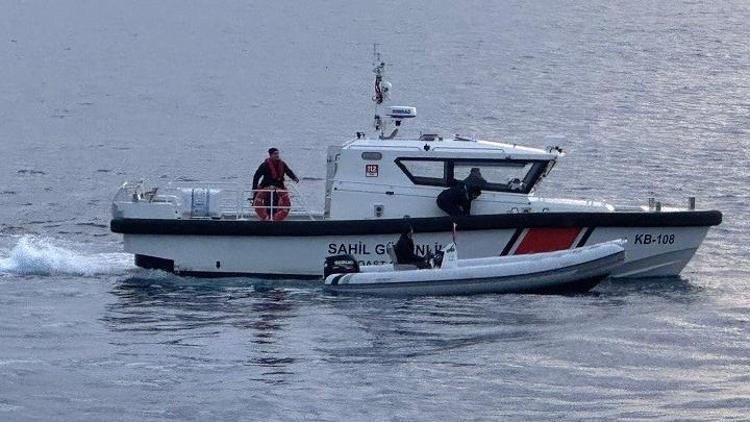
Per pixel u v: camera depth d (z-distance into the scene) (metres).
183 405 55.69
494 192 78.81
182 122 163.50
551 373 59.97
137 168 128.75
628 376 59.56
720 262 84.31
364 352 63.19
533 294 75.38
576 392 57.44
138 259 78.62
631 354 62.78
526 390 57.69
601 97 181.62
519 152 78.50
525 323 68.56
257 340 65.25
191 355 62.59
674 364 61.25
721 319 69.00
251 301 73.31
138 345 64.25
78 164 130.62
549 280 74.88
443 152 78.38
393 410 55.25
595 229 77.50
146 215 78.38
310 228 77.06
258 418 54.31
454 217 76.81
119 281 78.00
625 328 67.25
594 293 75.75
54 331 66.81
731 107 171.75
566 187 113.75
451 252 75.31
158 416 54.50
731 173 121.50
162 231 77.62
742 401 55.97
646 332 66.50
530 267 74.62
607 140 142.62
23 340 65.12
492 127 155.12
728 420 53.84
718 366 60.91
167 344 64.44
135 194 79.50
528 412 55.03
